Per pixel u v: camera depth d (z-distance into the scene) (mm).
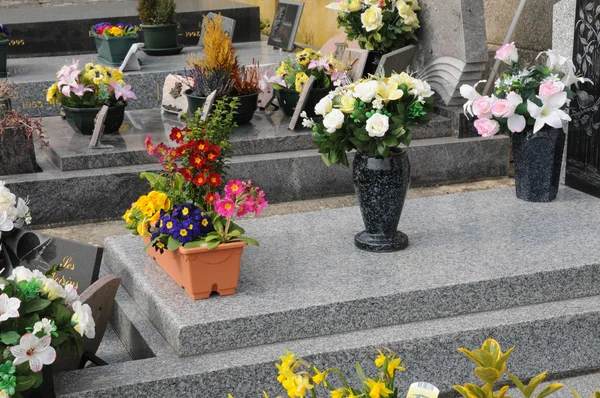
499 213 5523
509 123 5496
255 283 4516
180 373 3910
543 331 4371
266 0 14031
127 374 3930
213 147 4387
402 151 4797
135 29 9703
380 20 7793
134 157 6746
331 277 4551
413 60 8188
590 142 5848
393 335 4215
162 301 4320
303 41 12711
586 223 5273
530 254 4770
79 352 3709
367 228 4938
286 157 6848
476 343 4281
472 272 4543
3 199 4320
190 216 4273
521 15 8352
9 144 6469
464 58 7398
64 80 7137
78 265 4547
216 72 7469
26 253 4605
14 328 3469
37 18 11047
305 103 7344
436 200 5867
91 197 6531
